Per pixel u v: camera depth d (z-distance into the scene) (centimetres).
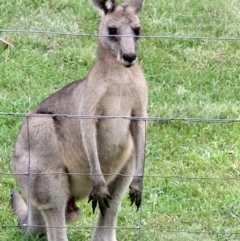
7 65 2109
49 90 2019
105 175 1481
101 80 1429
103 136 1457
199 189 1684
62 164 1462
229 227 1578
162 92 2036
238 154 1811
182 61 2189
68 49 2191
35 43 2219
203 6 2412
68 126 1465
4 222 1579
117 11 1455
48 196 1443
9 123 1881
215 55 2220
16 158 1488
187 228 1567
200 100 2012
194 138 1873
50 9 2366
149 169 1747
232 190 1689
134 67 1449
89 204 1652
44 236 1540
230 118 1944
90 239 1549
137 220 1592
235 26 2334
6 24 2288
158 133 1877
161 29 2305
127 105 1448
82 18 2333
